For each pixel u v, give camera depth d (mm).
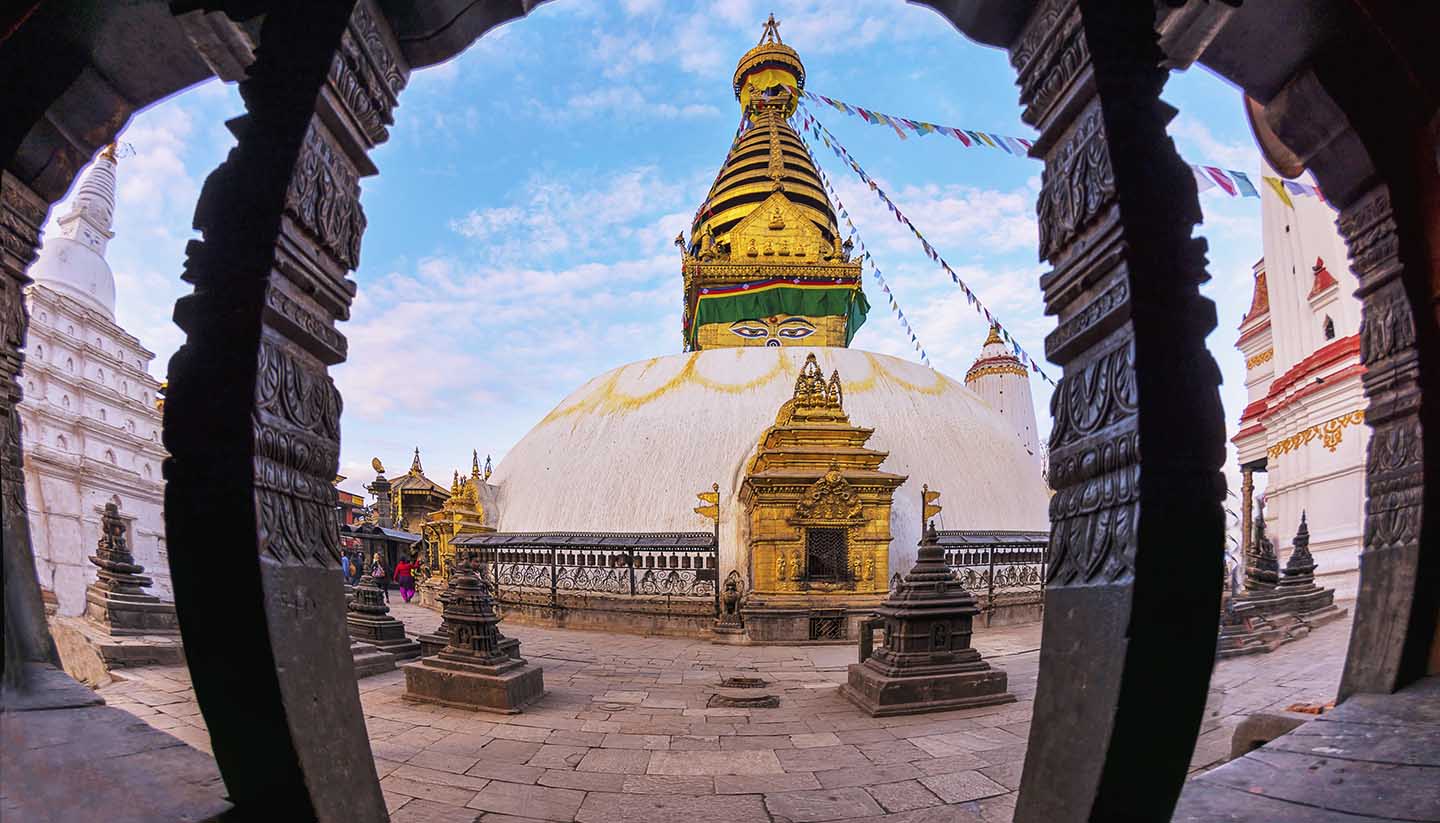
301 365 2400
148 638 10922
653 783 6262
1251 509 27781
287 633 2180
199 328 2125
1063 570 2441
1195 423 2018
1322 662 9508
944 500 23297
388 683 11328
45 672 3545
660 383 27156
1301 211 22594
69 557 20297
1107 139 2188
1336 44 3305
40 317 20547
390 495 46062
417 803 5727
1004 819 5402
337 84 2439
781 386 25828
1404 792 2619
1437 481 3580
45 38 3182
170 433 2082
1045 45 2598
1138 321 2043
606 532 22484
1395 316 3695
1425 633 3643
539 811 5570
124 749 2758
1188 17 3246
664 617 19531
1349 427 19266
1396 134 3459
